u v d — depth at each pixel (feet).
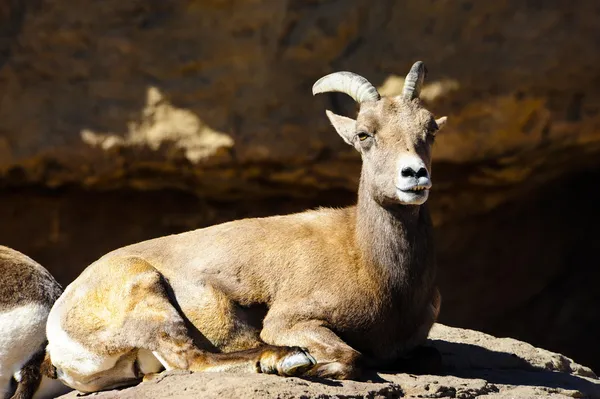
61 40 103.96
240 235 56.80
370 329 54.34
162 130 101.71
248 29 101.65
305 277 54.75
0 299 59.62
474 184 106.01
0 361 58.85
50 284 61.98
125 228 112.06
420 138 54.34
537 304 117.29
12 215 111.24
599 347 115.55
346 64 101.19
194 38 102.58
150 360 54.70
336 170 103.24
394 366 56.24
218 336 54.44
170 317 53.36
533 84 98.48
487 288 115.24
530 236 115.03
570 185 113.60
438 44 99.91
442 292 114.32
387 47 100.83
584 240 116.16
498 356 63.82
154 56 102.83
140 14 103.50
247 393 46.55
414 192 51.96
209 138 101.14
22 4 105.29
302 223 57.98
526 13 99.76
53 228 111.45
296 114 101.55
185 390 48.65
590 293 116.06
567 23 99.55
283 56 101.60
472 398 51.29
